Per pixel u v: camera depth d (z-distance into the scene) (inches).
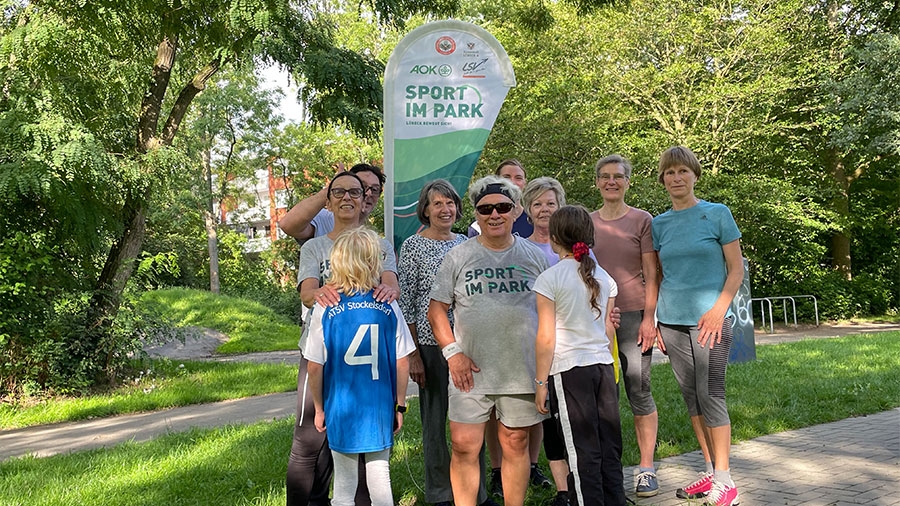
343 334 148.5
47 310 424.5
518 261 159.2
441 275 159.6
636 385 194.5
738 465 213.2
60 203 404.2
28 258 407.5
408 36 217.9
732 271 181.5
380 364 149.1
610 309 159.3
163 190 470.0
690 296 183.5
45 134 386.6
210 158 1509.6
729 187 860.6
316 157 1444.4
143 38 457.7
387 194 218.5
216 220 1749.5
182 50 522.9
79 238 423.8
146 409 394.6
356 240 151.0
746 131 861.8
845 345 544.4
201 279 1704.0
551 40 846.5
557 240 157.8
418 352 183.0
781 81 840.3
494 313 153.6
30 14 410.3
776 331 830.5
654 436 193.3
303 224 167.6
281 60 434.6
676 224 188.1
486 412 155.4
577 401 149.9
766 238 907.4
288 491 163.0
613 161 201.6
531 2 679.1
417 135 218.2
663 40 867.4
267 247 1780.3
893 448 230.7
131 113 474.0
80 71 423.2
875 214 1030.4
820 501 176.9
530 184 197.2
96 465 238.8
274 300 1344.7
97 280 472.7
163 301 914.7
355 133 474.9
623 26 845.2
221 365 556.1
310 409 162.2
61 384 424.8
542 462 219.5
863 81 819.4
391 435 150.5
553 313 151.5
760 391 335.3
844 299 941.2
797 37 892.6
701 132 866.1
